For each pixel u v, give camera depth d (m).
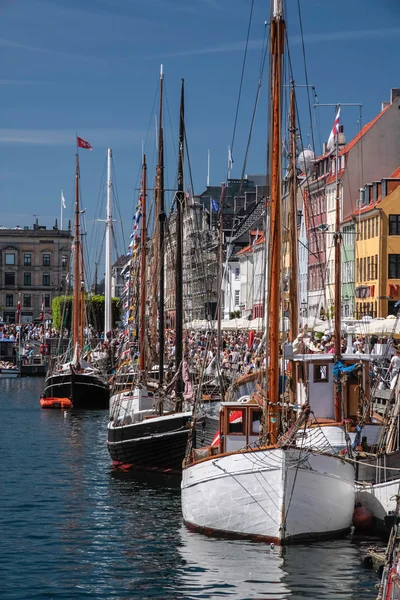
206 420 45.09
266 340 32.25
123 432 47.16
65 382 86.31
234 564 29.25
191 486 32.97
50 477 47.00
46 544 33.09
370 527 32.84
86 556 31.34
